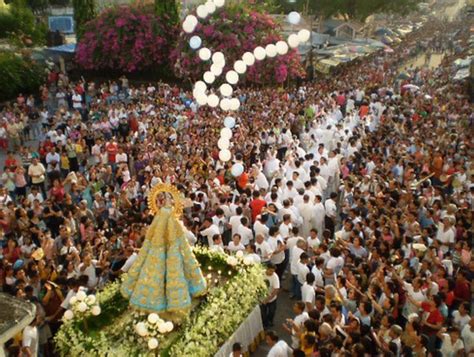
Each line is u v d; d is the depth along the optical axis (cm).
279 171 1507
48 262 1013
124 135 2092
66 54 3272
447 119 2269
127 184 1416
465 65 3488
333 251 1005
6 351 763
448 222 1108
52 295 912
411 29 5997
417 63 4712
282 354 766
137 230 1130
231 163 1534
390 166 1537
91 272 993
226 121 1219
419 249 1002
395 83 3300
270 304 1009
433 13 7688
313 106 2384
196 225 1162
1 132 2092
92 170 1495
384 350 743
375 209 1186
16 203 1452
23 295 859
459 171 1505
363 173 1481
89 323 805
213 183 1338
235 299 876
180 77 2959
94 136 1948
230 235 1251
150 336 757
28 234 1111
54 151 1694
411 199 1274
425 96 2703
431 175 1517
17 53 2941
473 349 784
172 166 1515
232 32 2681
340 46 3903
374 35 5081
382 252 999
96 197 1314
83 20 3206
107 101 2650
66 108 2577
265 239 1120
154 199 815
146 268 802
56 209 1283
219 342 823
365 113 2367
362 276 949
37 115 2314
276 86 2959
